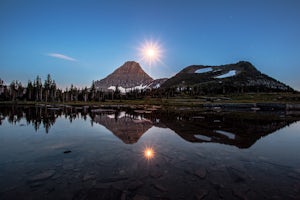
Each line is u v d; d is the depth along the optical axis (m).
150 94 153.50
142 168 7.42
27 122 21.23
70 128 17.31
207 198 5.24
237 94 125.50
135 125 19.34
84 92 126.50
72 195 5.34
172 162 8.16
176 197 5.29
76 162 8.07
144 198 5.24
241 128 17.58
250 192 5.58
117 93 150.00
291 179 6.48
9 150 9.93
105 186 5.89
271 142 12.10
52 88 116.81
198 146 10.99
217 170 7.27
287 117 28.48
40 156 8.90
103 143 11.59
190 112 37.94
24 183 6.04
